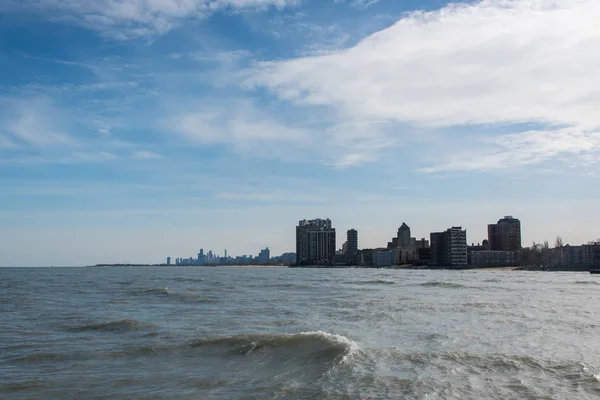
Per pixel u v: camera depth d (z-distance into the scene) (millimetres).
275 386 19812
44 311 49375
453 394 18750
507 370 22328
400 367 22781
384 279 153250
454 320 40562
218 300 63219
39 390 19516
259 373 22016
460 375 21406
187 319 41656
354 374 21484
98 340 30766
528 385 19984
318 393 18812
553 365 23234
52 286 104125
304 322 39281
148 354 26234
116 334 33156
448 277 181500
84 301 62125
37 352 26969
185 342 29344
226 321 40125
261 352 25922
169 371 22531
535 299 64938
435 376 21203
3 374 22109
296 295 73562
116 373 22203
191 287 98062
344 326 36875
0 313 47562
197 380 20875
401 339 30734
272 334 30078
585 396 18625
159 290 80438
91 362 24484
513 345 28609
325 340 26875
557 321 39812
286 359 24438
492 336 31938
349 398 18203
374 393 18812
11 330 35375
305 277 178000
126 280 141875
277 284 113625
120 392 19172
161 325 37375
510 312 47062
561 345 28641
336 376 21188
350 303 57719
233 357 25203
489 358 24578
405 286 104688
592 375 21375
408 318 42000
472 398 18344
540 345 28641
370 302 59062
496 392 19062
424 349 27062
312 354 25016
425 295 73375
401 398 18250
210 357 25312
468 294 75938
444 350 26750
